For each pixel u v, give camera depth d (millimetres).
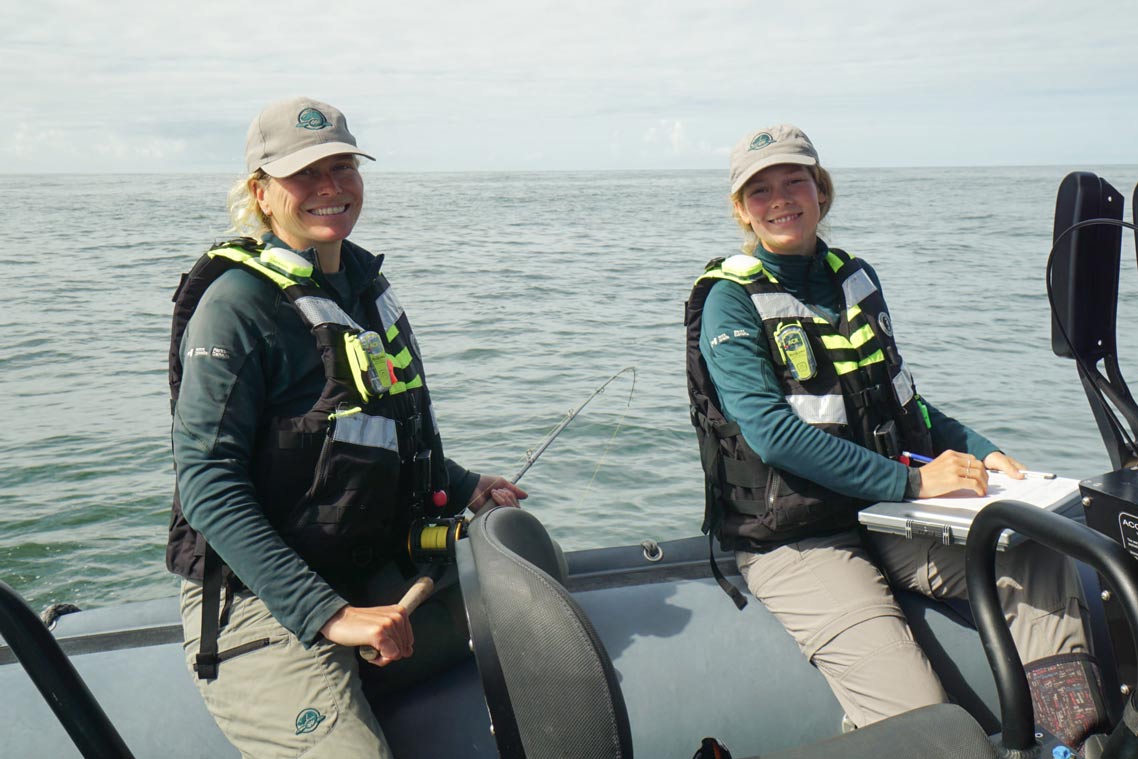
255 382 1851
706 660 2160
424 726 1983
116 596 4953
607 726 1335
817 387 2289
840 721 2143
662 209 48594
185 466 1796
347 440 1887
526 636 1372
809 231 2404
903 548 2285
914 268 18359
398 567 2061
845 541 2283
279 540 1804
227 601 1876
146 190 98812
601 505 5750
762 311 2316
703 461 2387
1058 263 2154
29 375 9750
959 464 2188
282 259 1940
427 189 92438
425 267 19859
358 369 1919
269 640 1834
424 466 2078
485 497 2418
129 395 8891
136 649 2096
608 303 14336
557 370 9570
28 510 6023
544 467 6414
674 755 2066
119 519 5898
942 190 71250
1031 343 10422
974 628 2248
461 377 9289
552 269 19422
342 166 2049
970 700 2170
